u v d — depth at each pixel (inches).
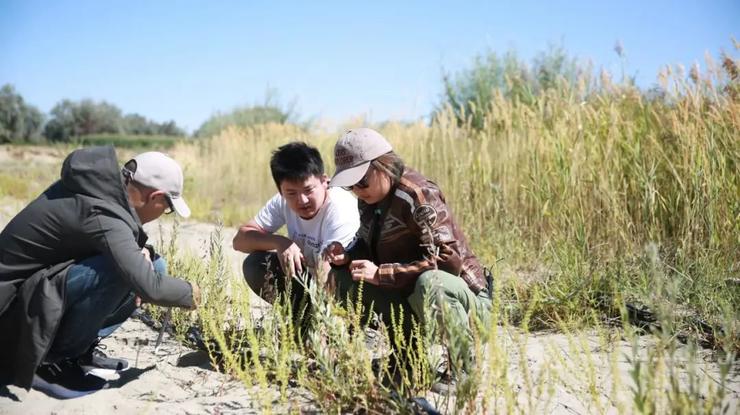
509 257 217.5
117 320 136.2
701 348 141.0
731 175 203.5
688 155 213.8
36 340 111.3
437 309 114.3
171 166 122.3
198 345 142.9
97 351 138.5
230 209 391.9
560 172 239.9
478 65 492.7
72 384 122.0
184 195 474.9
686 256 185.5
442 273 118.0
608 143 233.8
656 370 91.2
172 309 154.6
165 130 2107.5
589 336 152.7
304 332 135.7
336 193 139.3
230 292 177.9
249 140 546.6
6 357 116.6
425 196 120.3
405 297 130.3
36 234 113.6
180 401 117.0
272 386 120.6
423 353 110.7
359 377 111.1
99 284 116.3
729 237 189.2
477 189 272.4
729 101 221.5
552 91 305.6
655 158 228.4
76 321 118.0
